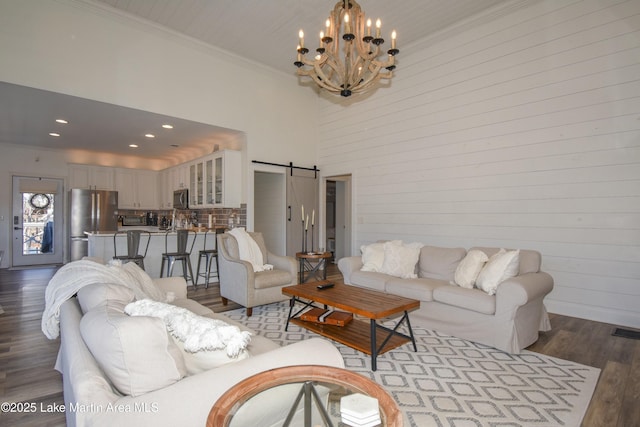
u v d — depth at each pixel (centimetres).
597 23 354
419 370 243
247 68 570
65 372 144
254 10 415
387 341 263
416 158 518
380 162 571
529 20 399
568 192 372
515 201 411
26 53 364
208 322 129
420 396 209
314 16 427
